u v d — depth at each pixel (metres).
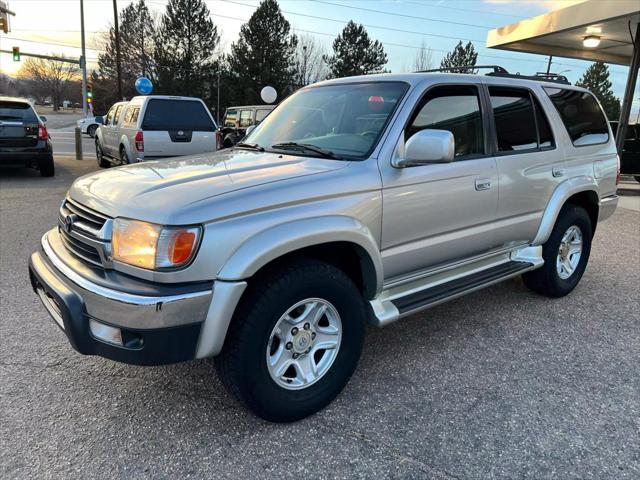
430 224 3.20
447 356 3.49
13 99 10.75
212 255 2.29
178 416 2.75
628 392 3.05
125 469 2.34
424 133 2.80
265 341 2.49
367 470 2.36
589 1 10.76
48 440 2.53
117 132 11.79
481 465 2.40
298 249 2.55
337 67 52.16
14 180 10.91
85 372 3.18
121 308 2.24
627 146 13.23
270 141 3.64
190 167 2.94
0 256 5.45
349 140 3.15
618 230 7.66
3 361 3.29
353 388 3.07
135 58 54.56
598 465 2.41
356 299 2.84
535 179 3.95
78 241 2.65
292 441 2.56
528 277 4.57
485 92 3.64
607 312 4.32
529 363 3.40
